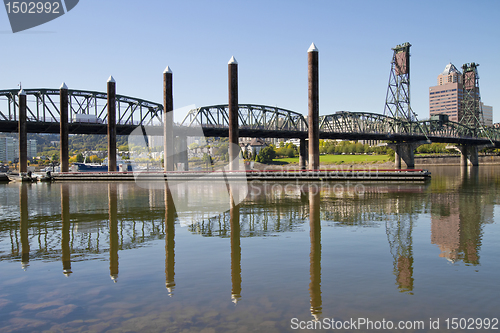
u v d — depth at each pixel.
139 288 12.20
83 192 48.50
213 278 13.09
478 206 31.16
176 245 17.98
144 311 10.47
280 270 13.93
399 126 152.50
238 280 12.84
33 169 129.12
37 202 37.81
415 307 10.55
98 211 30.09
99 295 11.69
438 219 24.95
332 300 11.07
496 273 13.42
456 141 164.12
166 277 13.24
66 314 10.35
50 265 15.05
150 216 27.00
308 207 30.98
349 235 20.00
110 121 87.00
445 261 14.98
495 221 24.05
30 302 11.23
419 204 32.69
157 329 9.39
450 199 36.34
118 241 19.09
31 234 21.48
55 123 90.25
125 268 14.40
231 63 75.25
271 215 26.81
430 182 60.25
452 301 10.95
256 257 15.70
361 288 12.02
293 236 19.80
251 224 23.28
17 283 12.91
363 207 31.02
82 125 89.19
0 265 15.13
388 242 18.33
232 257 15.73
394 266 14.38
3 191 52.62
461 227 22.11
